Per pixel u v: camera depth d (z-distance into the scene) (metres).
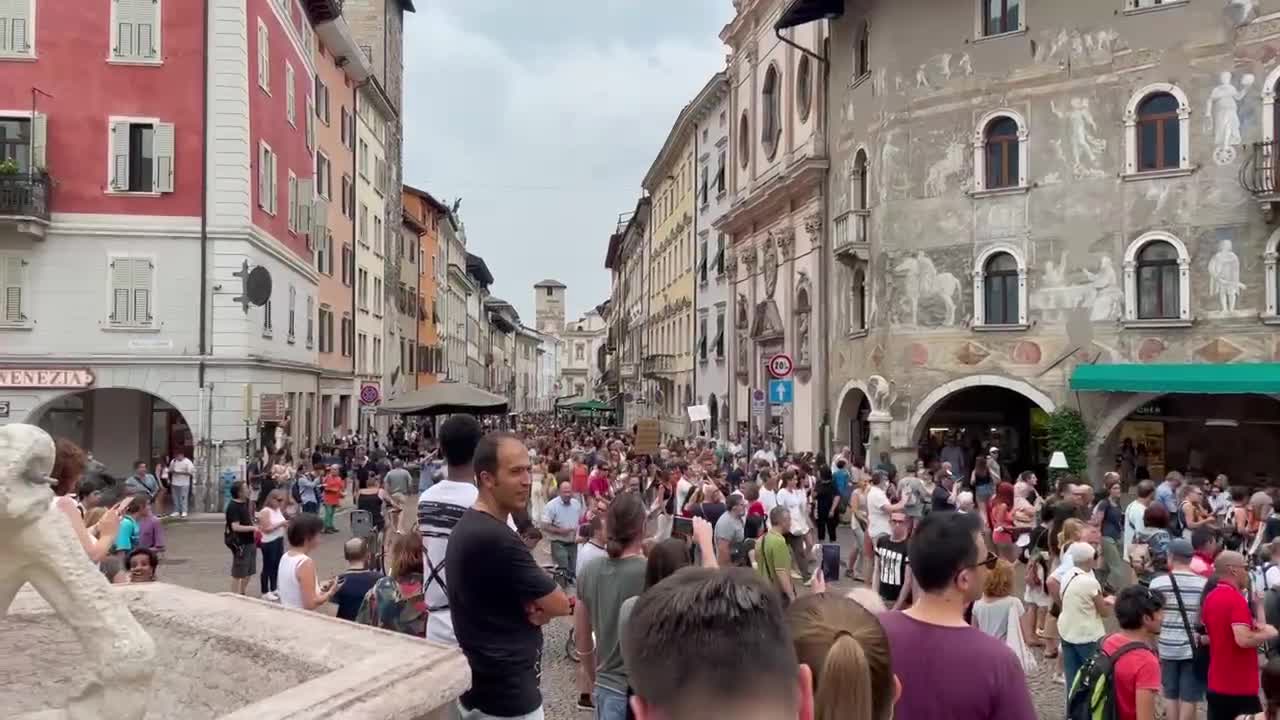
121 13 29.91
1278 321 25.52
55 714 4.16
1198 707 10.42
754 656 2.00
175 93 30.11
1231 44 26.17
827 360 35.66
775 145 41.34
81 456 7.27
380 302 59.03
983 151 29.39
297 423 37.69
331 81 46.22
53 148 29.50
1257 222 25.84
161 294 29.98
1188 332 26.59
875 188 31.55
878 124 31.41
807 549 18.00
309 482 26.06
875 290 31.41
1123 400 27.28
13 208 28.48
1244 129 26.00
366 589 9.48
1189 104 26.64
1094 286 27.75
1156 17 27.06
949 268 29.72
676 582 2.20
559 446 35.12
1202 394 28.28
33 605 5.55
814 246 36.19
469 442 6.43
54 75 29.55
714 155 53.56
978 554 4.45
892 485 20.36
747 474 26.73
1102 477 27.47
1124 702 7.05
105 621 4.06
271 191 33.88
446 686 4.02
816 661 3.40
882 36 31.23
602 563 7.53
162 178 29.98
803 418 37.78
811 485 23.66
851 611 3.57
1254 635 8.45
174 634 5.12
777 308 40.81
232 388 30.19
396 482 20.22
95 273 29.70
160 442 32.09
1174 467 28.80
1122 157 27.48
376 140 57.72
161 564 20.66
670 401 68.75
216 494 29.72
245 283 29.20
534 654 5.16
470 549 5.05
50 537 4.00
